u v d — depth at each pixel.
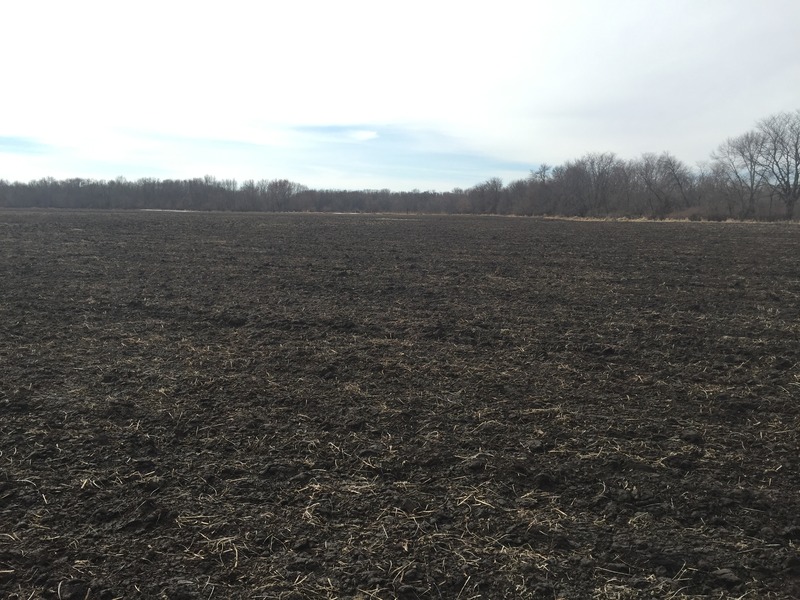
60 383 5.17
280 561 2.79
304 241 19.61
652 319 8.05
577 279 11.65
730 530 3.06
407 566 2.76
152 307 8.40
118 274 11.30
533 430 4.30
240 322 7.61
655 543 2.95
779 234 25.58
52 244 16.38
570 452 3.95
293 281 10.95
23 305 8.29
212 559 2.80
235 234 22.02
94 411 4.54
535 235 24.16
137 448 3.95
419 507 3.27
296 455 3.88
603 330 7.39
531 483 3.55
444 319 7.95
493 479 3.59
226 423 4.37
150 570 2.71
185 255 14.66
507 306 8.91
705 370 5.75
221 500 3.31
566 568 2.76
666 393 5.10
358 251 16.56
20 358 5.86
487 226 32.03
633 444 4.07
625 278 11.81
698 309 8.76
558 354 6.30
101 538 2.95
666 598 2.55
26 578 2.64
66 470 3.63
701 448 4.02
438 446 4.04
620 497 3.38
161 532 3.01
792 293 10.11
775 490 3.45
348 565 2.76
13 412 4.50
